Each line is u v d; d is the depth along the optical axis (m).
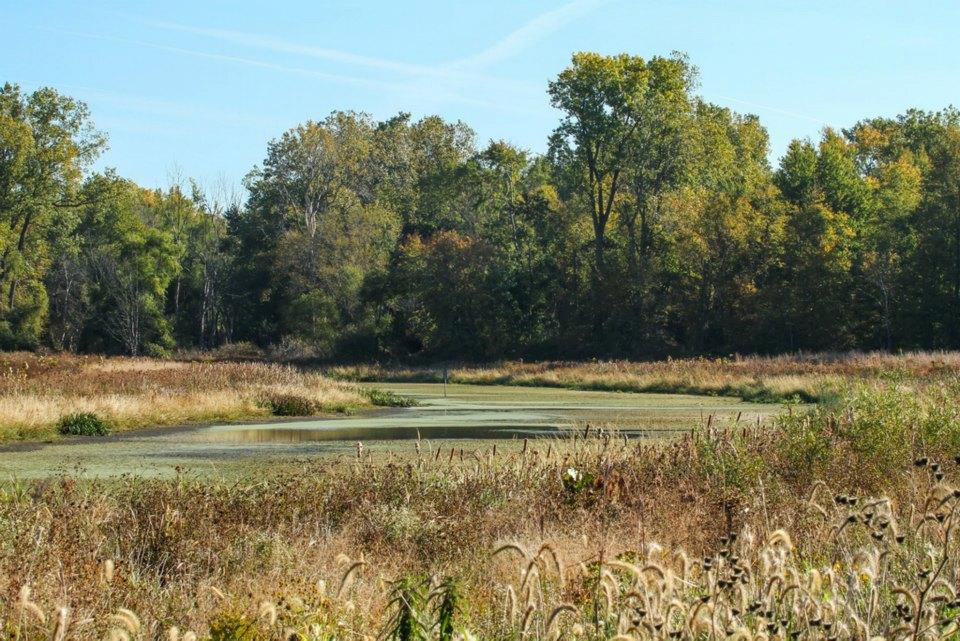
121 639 4.13
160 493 9.97
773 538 4.71
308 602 5.48
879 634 4.57
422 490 11.02
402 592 4.72
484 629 5.27
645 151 74.94
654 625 4.20
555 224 80.69
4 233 75.62
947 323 64.94
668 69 76.06
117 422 26.19
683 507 9.80
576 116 75.12
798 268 69.69
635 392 48.97
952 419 13.04
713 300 73.62
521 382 58.19
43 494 10.56
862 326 68.75
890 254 68.88
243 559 8.45
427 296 76.19
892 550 5.58
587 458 12.32
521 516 9.99
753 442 12.51
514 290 77.62
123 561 7.91
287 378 38.00
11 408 24.33
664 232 76.44
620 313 73.75
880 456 11.57
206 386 33.28
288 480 11.67
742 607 4.46
